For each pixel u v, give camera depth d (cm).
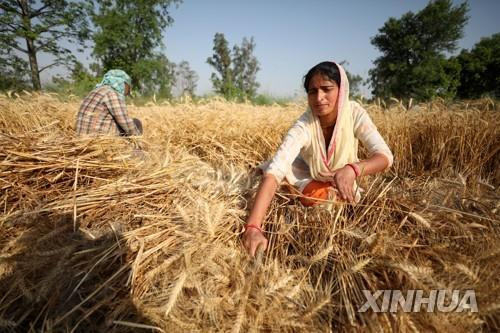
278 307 116
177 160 215
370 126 186
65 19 1747
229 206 169
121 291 120
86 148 191
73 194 158
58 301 122
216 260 132
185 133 413
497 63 2888
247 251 140
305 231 155
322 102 173
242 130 418
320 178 191
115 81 353
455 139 331
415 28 3297
